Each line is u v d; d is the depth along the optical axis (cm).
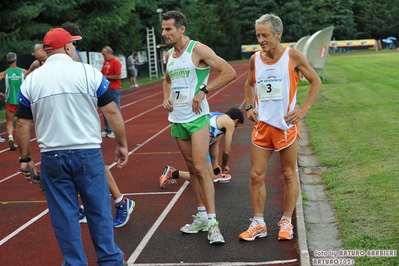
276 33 602
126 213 733
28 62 2883
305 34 9262
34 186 1004
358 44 9269
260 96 625
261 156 642
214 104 2278
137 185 968
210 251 632
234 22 8581
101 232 492
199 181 648
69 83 482
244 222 732
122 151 522
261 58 623
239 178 975
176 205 830
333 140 1216
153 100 2648
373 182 824
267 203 813
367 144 1135
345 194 784
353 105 1825
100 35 3872
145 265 603
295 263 585
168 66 646
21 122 502
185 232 696
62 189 486
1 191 981
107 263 495
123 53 4375
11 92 1400
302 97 2212
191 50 631
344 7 9844
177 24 627
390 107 1725
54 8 3120
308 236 636
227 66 629
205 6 7331
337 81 2900
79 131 482
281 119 618
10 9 2875
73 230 488
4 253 671
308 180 907
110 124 504
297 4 9200
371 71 3634
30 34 3056
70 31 680
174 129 652
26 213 837
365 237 603
